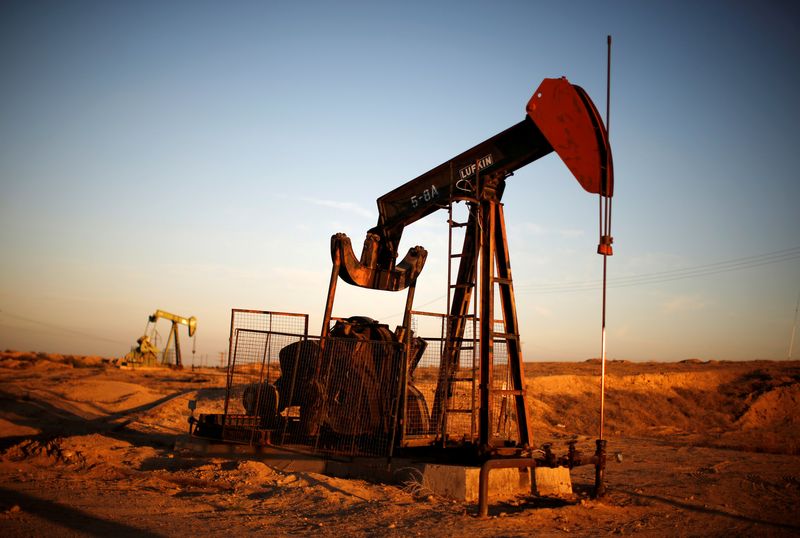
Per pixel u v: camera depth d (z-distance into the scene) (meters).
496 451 10.61
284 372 13.46
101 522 7.82
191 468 12.25
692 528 9.05
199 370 56.22
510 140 11.53
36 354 54.50
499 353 11.61
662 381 39.00
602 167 10.49
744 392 38.31
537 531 8.20
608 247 10.24
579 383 36.50
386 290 13.74
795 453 22.06
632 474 14.41
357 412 12.16
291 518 8.55
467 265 12.43
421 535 7.74
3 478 10.52
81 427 17.67
